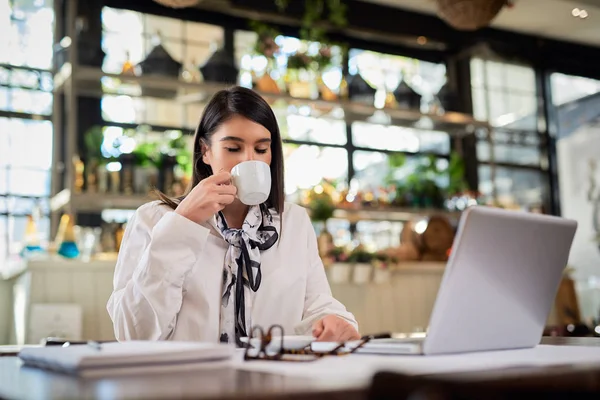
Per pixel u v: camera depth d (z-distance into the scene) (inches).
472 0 115.1
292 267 67.0
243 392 22.6
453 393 19.4
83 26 158.4
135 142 154.5
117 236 147.7
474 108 242.8
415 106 191.2
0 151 165.8
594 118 269.1
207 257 64.2
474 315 39.4
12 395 25.0
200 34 197.2
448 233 181.3
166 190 150.2
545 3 227.5
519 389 20.7
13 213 165.0
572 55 262.5
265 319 64.2
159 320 55.2
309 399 22.2
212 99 67.1
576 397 21.3
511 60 247.4
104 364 30.9
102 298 133.2
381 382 20.3
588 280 260.1
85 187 145.6
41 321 125.5
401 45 229.6
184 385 25.5
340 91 191.2
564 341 55.9
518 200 248.2
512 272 40.6
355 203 177.6
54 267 129.6
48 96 172.2
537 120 256.8
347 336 49.0
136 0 187.0
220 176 57.9
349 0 215.9
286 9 202.1
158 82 153.5
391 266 164.2
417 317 169.8
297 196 173.6
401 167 207.9
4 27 169.9
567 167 259.9
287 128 202.2
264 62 175.0
